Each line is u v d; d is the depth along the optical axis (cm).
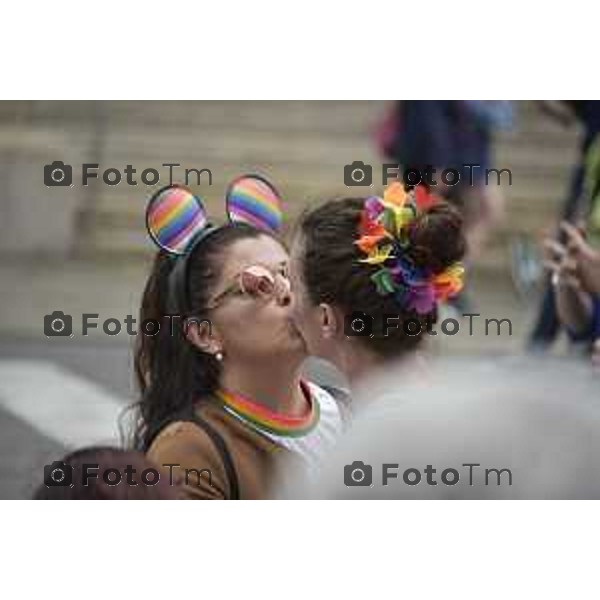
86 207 2269
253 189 660
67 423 1372
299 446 609
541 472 423
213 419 605
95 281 2098
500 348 1527
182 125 2467
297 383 619
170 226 628
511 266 2069
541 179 2352
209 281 620
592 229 1041
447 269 608
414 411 441
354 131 2489
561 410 424
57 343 1770
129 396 1509
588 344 884
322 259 606
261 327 610
